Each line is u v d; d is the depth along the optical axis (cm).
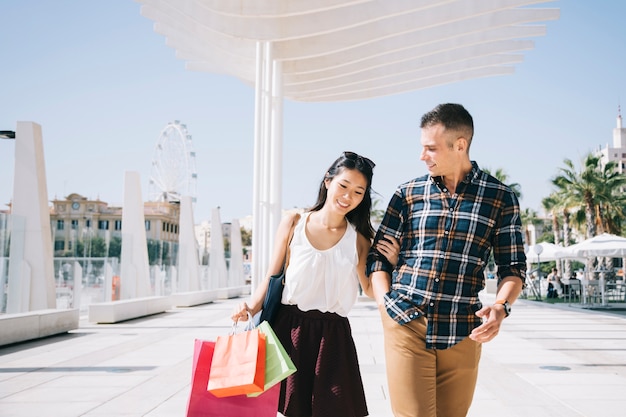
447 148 262
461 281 261
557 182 3164
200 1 1227
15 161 1393
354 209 294
